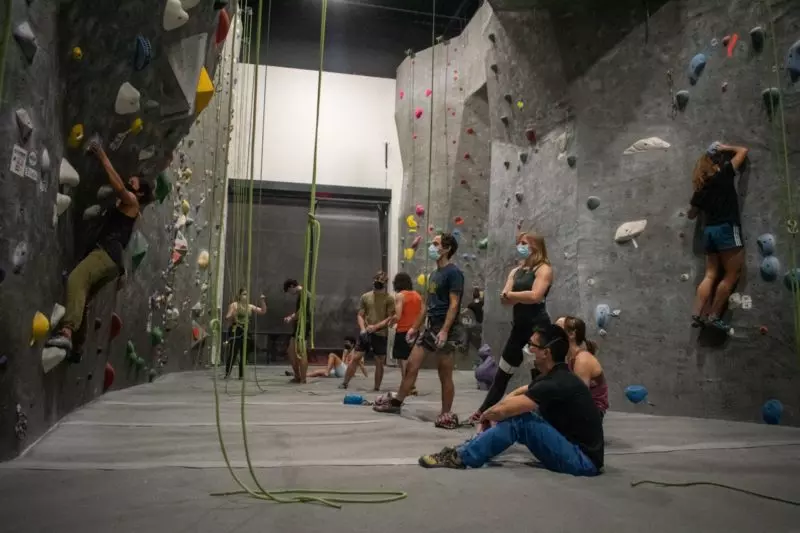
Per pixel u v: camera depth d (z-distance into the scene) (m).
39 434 2.93
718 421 4.25
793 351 4.07
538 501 2.10
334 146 11.08
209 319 9.28
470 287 9.80
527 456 2.90
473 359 9.75
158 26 2.98
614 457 2.93
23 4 2.18
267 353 10.56
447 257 4.16
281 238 10.86
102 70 2.85
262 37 10.90
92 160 3.18
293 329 10.62
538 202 5.91
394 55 11.45
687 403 4.56
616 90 5.16
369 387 6.70
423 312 4.25
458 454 2.59
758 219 4.30
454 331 4.00
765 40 4.34
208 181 8.62
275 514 1.87
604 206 5.15
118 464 2.48
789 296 4.11
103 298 4.26
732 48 4.52
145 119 3.44
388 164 11.27
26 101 2.30
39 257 2.62
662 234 4.83
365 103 11.29
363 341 6.41
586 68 5.32
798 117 4.12
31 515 1.80
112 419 3.66
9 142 2.20
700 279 4.60
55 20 2.48
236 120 10.34
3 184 2.18
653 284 4.84
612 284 5.04
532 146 6.11
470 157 9.85
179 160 6.91
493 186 6.89
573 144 5.40
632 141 5.06
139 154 3.70
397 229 11.19
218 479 2.28
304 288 2.08
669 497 2.19
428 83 10.50
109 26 2.71
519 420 2.61
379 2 10.89
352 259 11.12
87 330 3.59
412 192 10.53
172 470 2.40
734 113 4.49
